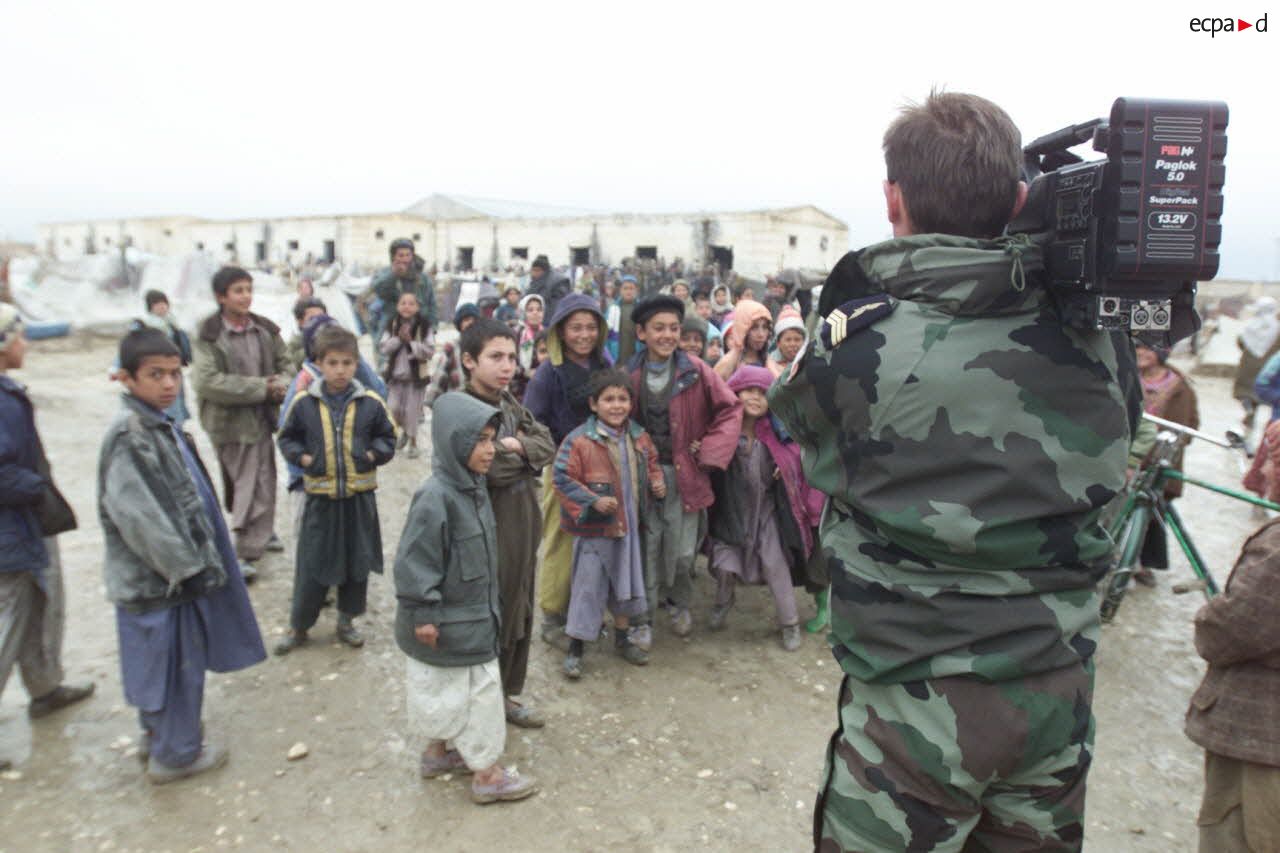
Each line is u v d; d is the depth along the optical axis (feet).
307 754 10.75
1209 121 4.14
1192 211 4.14
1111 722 12.06
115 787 9.95
